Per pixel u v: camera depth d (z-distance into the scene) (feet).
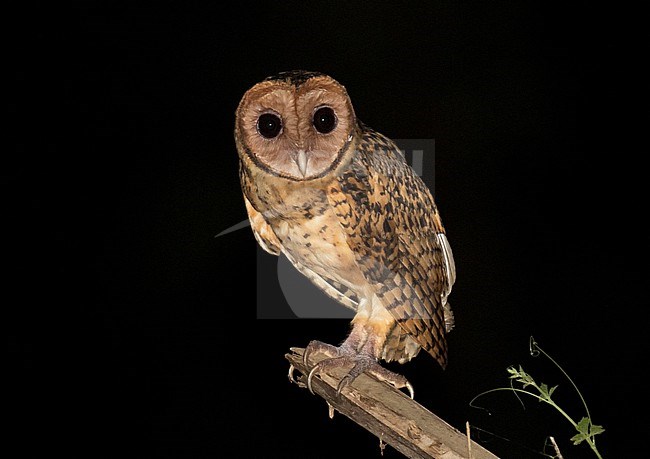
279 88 19.15
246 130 19.58
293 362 19.10
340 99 19.12
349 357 18.26
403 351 21.01
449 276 22.18
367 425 16.65
